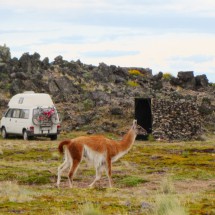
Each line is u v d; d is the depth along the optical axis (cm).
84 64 9112
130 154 3894
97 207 1612
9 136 5475
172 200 1577
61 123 6084
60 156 3581
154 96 7106
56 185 2397
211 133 6044
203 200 1819
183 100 5641
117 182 2562
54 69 8150
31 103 5088
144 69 9738
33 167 2991
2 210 1611
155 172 2911
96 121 6066
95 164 2286
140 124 5566
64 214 1526
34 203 1744
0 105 6638
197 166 3183
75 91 7275
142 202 1692
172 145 4788
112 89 7750
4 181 2512
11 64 7775
